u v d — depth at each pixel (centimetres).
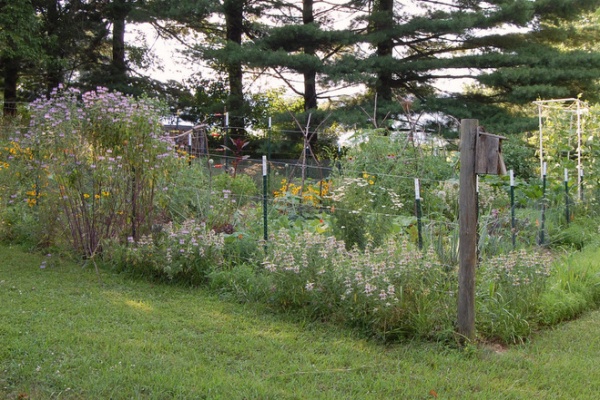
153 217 704
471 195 475
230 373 423
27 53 1770
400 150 1027
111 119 689
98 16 2103
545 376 434
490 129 1795
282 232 639
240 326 523
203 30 2302
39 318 507
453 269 569
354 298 512
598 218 997
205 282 646
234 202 811
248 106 2045
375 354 468
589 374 441
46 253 743
